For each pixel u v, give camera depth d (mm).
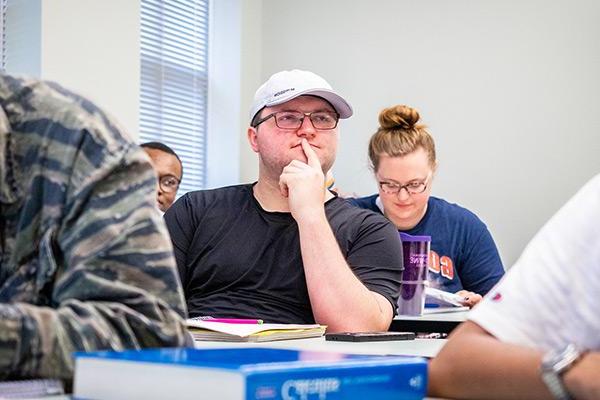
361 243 2027
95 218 846
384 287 1965
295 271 1991
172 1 4211
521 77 4020
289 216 2037
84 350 792
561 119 3945
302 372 651
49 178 860
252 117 2135
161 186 3285
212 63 4461
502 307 885
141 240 857
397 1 4270
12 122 869
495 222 4059
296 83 2047
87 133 867
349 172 4363
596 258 854
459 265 3072
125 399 674
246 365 650
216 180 4441
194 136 4391
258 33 4555
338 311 1866
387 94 4297
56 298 852
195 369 639
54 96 888
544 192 3971
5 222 867
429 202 3104
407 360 760
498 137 4062
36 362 777
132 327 833
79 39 3312
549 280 873
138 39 3598
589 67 3895
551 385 779
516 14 4031
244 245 2027
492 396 831
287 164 2035
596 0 3879
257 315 1967
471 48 4121
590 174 3891
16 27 3254
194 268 2062
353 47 4367
